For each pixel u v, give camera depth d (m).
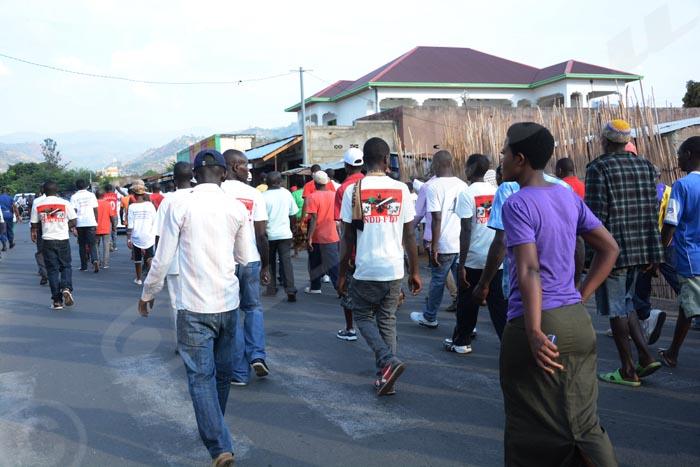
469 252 5.52
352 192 4.73
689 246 5.04
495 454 3.70
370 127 24.17
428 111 24.06
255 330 5.18
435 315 6.97
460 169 12.04
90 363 5.79
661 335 6.39
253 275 5.19
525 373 2.69
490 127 11.45
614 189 4.72
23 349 6.38
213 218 3.57
